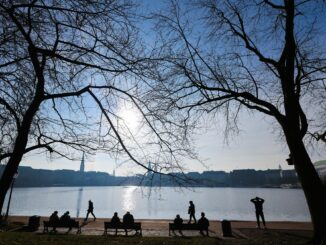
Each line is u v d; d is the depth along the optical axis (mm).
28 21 6301
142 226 20891
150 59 6430
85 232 17984
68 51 6918
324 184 11570
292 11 12070
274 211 52406
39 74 6398
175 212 53312
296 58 13242
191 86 10742
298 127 11797
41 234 15766
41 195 127375
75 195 131625
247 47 13133
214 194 150750
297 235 15656
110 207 69375
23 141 5973
